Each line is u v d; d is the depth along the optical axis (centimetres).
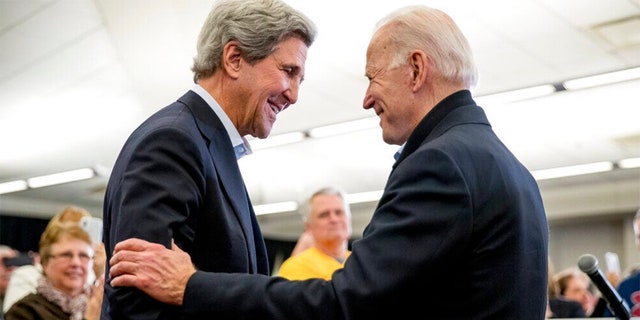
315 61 697
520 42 650
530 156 1062
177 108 172
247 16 175
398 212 144
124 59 682
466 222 141
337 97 803
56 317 275
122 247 148
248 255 170
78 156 1008
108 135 912
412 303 143
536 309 149
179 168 157
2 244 1259
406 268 139
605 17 596
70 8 587
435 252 139
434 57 162
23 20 607
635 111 845
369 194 1330
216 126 173
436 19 166
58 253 283
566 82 746
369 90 169
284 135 955
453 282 143
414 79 162
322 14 595
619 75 724
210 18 179
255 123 177
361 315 140
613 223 1315
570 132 934
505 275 144
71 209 300
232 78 175
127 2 574
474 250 143
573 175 1195
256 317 144
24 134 902
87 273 289
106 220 170
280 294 144
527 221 150
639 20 600
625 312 190
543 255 153
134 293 146
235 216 169
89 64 695
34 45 655
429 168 145
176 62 684
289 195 1325
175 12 584
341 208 361
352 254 145
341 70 720
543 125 904
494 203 145
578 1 573
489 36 638
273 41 175
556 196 1293
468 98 162
